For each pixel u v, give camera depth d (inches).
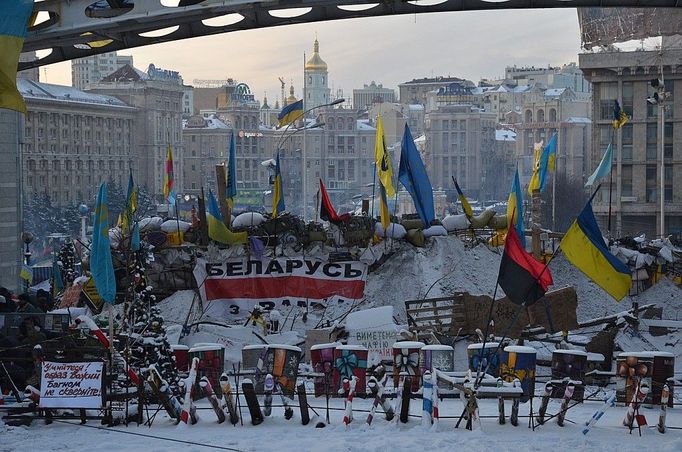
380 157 1939.0
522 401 1156.5
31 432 995.3
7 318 1291.8
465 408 1016.9
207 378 1092.5
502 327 1600.6
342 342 1339.8
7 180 2751.0
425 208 1836.9
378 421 1043.3
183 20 1770.4
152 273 1884.8
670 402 1134.4
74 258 2287.2
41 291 1863.9
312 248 1893.5
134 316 1275.8
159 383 1042.7
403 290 1870.1
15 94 1234.6
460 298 1611.7
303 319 1782.7
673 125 5693.9
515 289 1155.3
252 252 1878.7
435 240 1977.1
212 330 1620.3
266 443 935.0
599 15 5826.8
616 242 2078.0
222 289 1863.9
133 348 1149.7
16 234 2783.0
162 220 1979.6
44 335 1219.2
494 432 1001.5
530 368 1160.8
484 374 1069.8
